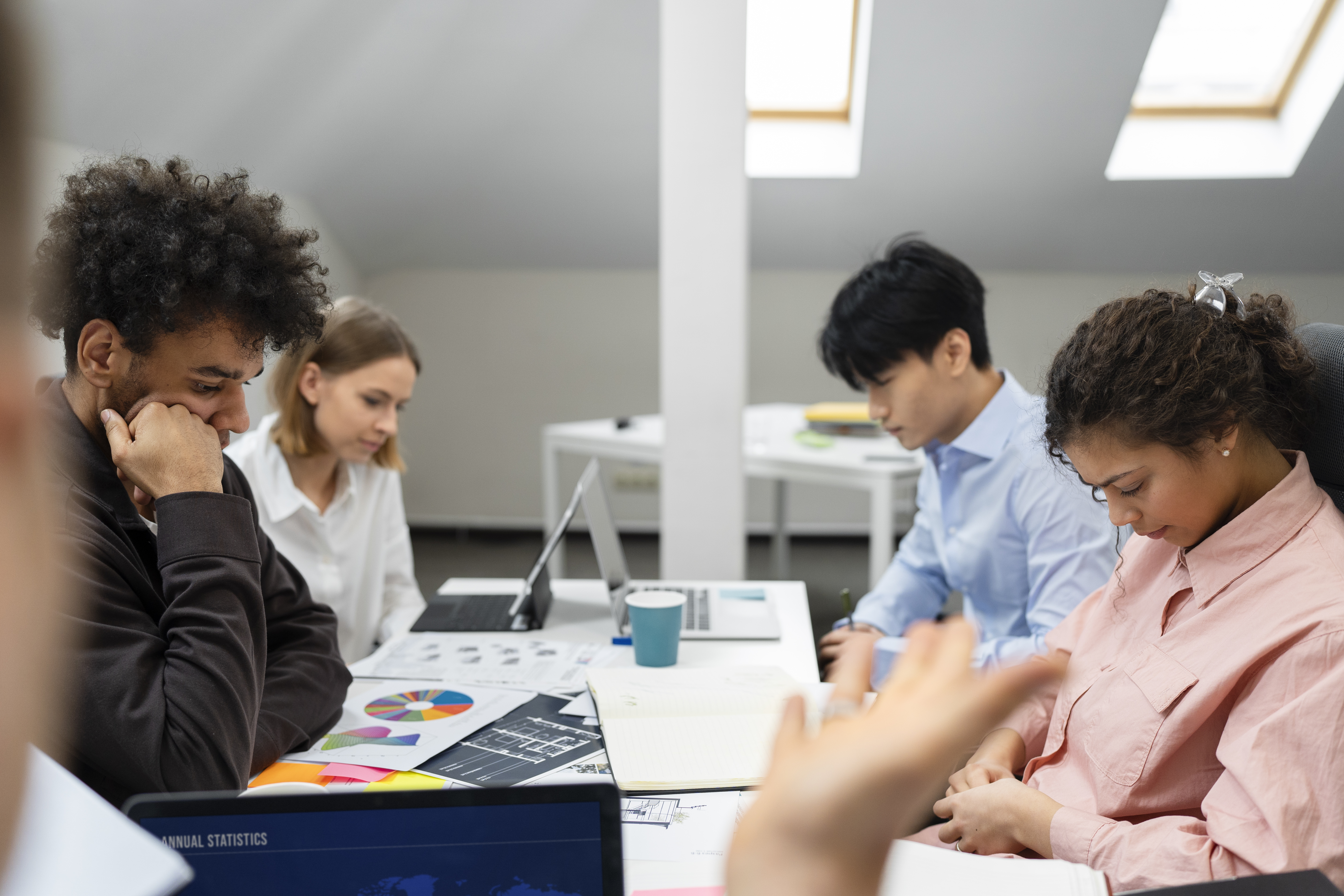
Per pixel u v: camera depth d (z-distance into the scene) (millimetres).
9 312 128
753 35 3650
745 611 1585
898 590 1803
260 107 2900
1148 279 4254
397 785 966
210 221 954
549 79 3375
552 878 580
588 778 710
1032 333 4398
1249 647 850
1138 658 962
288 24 2617
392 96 3332
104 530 961
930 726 208
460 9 3006
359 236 4246
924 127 3510
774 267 4430
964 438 1572
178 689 915
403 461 1891
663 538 2344
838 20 3576
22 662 136
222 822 566
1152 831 851
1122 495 934
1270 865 747
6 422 132
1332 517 883
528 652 1403
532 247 4426
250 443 1721
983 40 3127
